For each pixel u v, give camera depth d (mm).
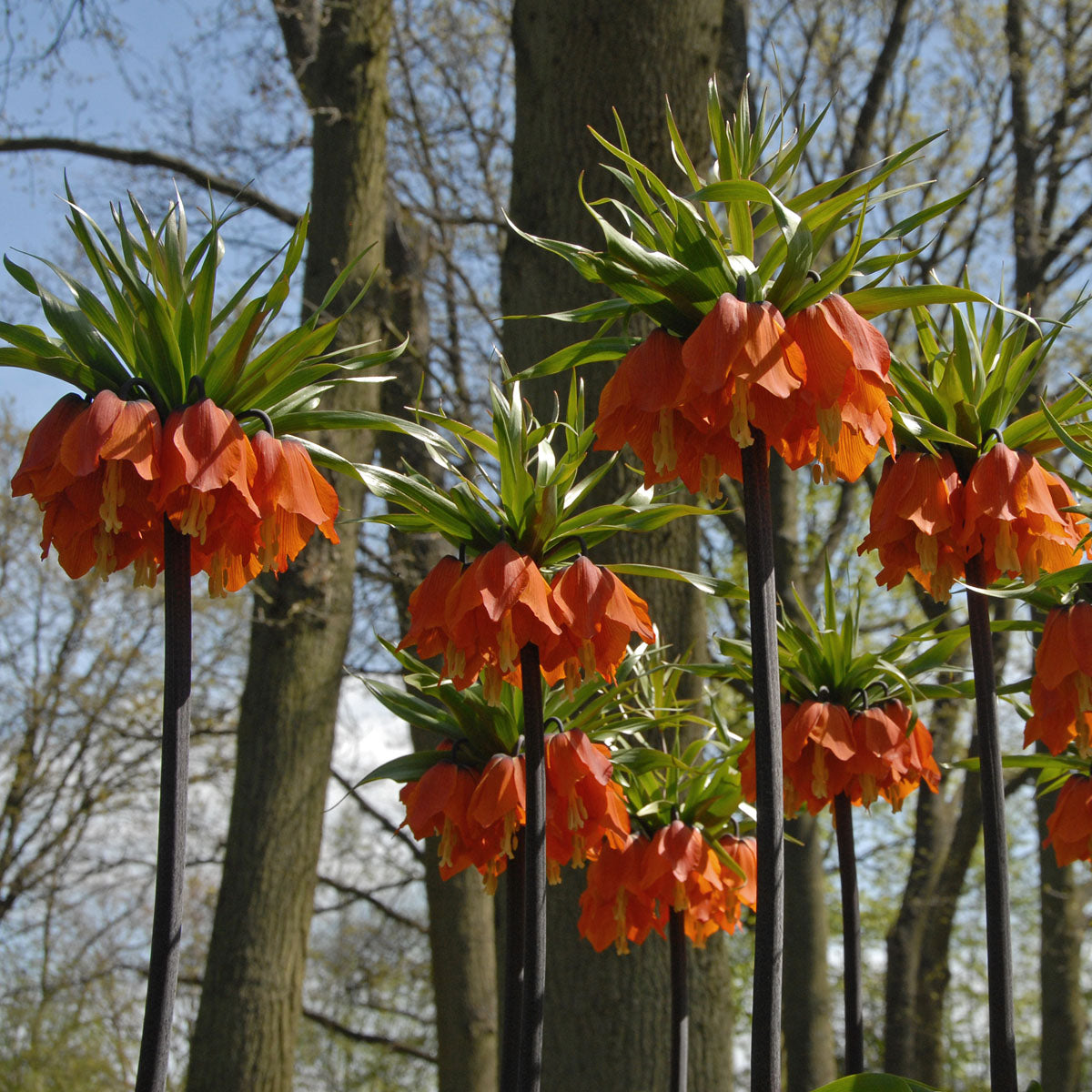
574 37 5586
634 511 2520
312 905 8055
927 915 12211
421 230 12219
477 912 10258
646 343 2209
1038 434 2691
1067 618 2574
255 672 8219
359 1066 18562
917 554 2738
